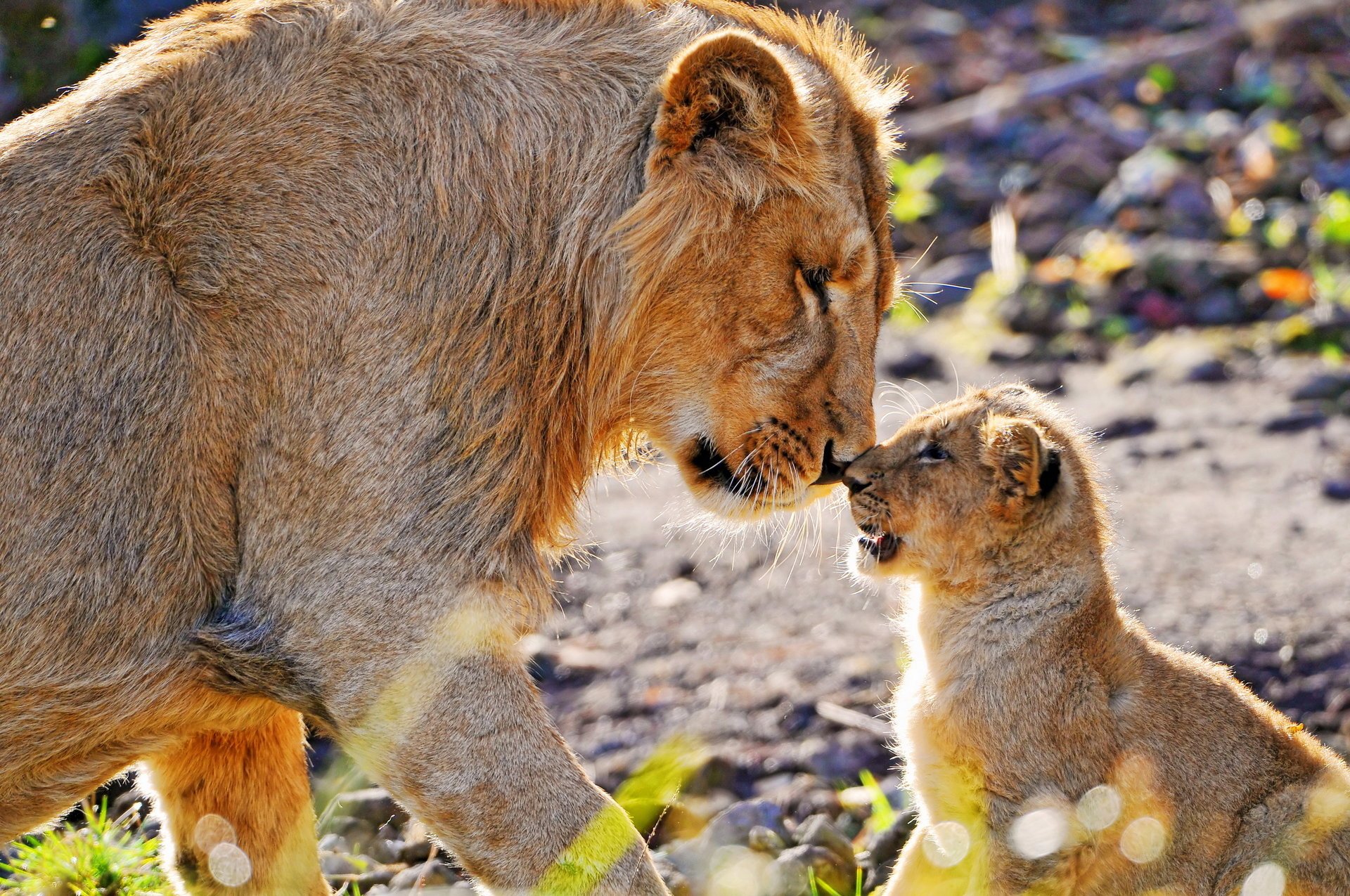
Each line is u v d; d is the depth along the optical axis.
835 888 8.68
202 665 7.20
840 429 8.43
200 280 7.13
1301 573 12.40
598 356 7.81
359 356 7.17
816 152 7.99
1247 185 21.16
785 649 11.93
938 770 8.20
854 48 9.25
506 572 7.37
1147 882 7.78
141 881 8.59
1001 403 8.69
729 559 13.82
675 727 10.79
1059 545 8.02
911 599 8.73
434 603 7.16
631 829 7.18
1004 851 7.89
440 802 7.10
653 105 7.88
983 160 22.69
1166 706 7.95
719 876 8.55
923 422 8.54
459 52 7.64
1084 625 7.96
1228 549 12.98
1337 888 7.54
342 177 7.28
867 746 10.36
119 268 7.07
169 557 7.13
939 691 8.20
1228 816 7.81
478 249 7.39
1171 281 19.20
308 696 7.16
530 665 11.86
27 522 6.94
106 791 9.96
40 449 6.97
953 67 24.58
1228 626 11.45
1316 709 10.46
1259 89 23.44
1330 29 24.78
